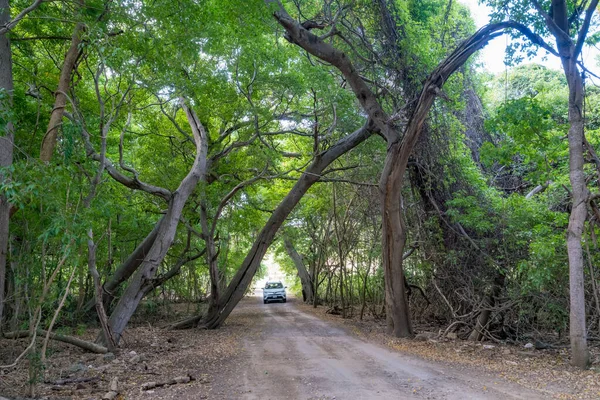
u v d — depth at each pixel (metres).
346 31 15.34
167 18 10.35
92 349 11.10
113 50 8.91
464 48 11.62
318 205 27.19
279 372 8.32
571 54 9.62
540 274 10.60
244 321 19.72
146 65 11.67
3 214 7.45
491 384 7.20
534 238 11.98
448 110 15.80
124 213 13.98
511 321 13.36
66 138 7.50
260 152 16.12
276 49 14.95
